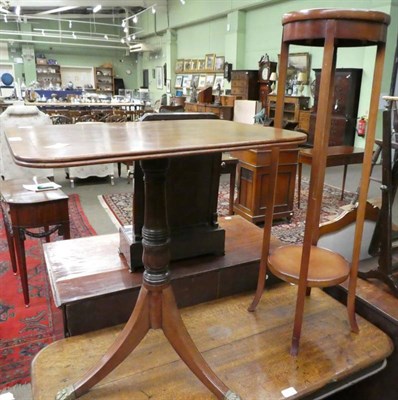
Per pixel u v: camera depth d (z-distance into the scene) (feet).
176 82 42.55
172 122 5.28
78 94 42.50
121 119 24.23
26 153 2.78
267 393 4.22
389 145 5.41
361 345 4.99
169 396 4.20
